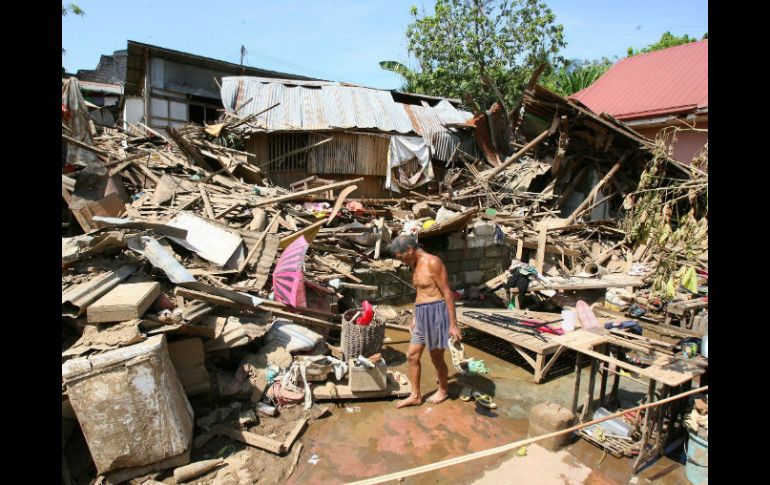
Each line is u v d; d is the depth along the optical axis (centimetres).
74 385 334
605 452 420
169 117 1664
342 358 564
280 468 388
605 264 1108
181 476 358
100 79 2808
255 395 466
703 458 370
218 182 1030
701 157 1202
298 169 1479
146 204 854
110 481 349
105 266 480
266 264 705
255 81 1617
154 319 411
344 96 1681
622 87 1733
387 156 1549
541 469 395
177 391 388
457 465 400
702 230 551
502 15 2267
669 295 561
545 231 1069
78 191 802
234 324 509
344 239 891
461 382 568
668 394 408
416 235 886
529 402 522
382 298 845
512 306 811
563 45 2273
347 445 426
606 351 505
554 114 1311
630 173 1398
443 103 1853
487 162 1673
